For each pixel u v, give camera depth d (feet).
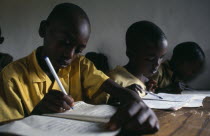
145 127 1.57
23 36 7.86
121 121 1.55
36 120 1.66
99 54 6.48
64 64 2.65
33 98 2.71
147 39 3.77
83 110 2.04
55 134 1.38
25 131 1.41
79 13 2.62
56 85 2.92
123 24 6.46
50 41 2.62
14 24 7.95
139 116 1.57
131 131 1.57
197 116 2.17
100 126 1.58
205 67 5.65
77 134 1.40
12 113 2.42
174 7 5.92
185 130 1.70
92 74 3.14
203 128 1.76
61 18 2.53
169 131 1.66
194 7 5.75
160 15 6.06
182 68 5.24
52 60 2.66
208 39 5.67
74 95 3.17
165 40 3.84
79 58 3.34
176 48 5.40
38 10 7.56
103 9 6.65
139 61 3.93
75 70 3.23
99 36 6.73
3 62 6.70
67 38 2.49
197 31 5.76
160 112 2.33
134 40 3.93
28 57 2.87
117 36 6.53
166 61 5.61
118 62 6.54
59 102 2.02
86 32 2.59
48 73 2.87
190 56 5.08
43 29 2.79
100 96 3.11
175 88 4.64
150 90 4.16
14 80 2.57
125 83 3.67
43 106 1.99
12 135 1.37
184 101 2.89
